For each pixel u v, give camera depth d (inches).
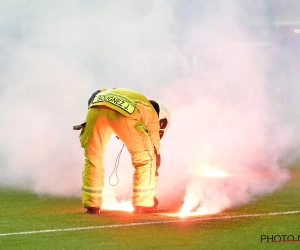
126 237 761.6
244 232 788.0
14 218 887.7
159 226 819.4
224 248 712.4
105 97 915.4
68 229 808.3
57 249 713.0
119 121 895.1
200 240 746.2
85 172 920.9
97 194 914.7
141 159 900.0
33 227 824.3
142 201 905.5
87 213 918.4
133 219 865.5
